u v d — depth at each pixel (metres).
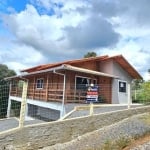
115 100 23.03
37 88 22.64
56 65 21.58
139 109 16.03
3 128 11.67
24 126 9.98
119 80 23.88
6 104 26.64
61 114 16.23
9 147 9.39
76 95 19.30
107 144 9.37
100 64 23.83
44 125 10.62
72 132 11.66
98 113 13.69
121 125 12.00
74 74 19.67
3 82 27.98
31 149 10.01
